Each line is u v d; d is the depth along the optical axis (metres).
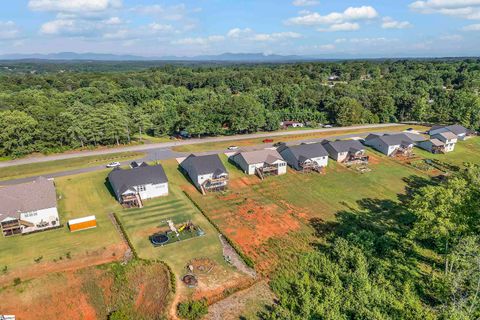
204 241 45.31
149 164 69.06
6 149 71.50
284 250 44.47
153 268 39.41
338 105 114.56
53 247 42.22
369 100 124.69
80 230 46.16
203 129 91.19
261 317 33.72
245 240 46.25
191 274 38.59
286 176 68.06
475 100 110.44
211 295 35.91
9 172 63.88
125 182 54.53
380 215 54.44
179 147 82.44
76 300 35.50
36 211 45.81
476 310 31.58
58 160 70.88
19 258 39.81
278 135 97.88
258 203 56.88
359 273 37.16
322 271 40.16
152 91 137.88
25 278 36.75
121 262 40.34
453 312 29.36
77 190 57.50
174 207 53.94
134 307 35.56
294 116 114.81
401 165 77.19
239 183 63.88
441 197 39.91
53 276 37.34
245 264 41.31
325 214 54.38
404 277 38.78
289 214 53.91
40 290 35.72
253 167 67.50
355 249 42.41
